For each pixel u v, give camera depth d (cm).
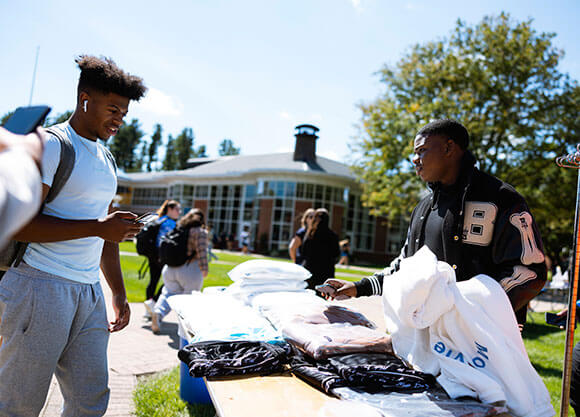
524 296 151
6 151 58
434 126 179
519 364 144
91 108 184
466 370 140
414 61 2033
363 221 3403
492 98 1880
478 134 1778
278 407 131
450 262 171
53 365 171
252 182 3406
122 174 4831
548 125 1880
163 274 520
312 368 160
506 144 1988
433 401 134
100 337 191
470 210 166
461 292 149
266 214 3103
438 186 186
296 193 3055
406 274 154
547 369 475
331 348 171
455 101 1827
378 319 414
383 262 3431
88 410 183
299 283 304
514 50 1844
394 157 2038
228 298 285
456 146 176
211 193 3716
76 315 182
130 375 360
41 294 167
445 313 150
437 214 182
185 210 3872
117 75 182
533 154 1888
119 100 185
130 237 176
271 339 200
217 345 186
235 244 3319
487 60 1894
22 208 51
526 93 1859
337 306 233
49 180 168
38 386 169
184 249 498
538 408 139
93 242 189
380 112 2097
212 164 4247
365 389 143
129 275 932
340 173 3316
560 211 1934
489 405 131
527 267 151
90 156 187
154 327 504
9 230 48
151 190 4472
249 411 127
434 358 156
